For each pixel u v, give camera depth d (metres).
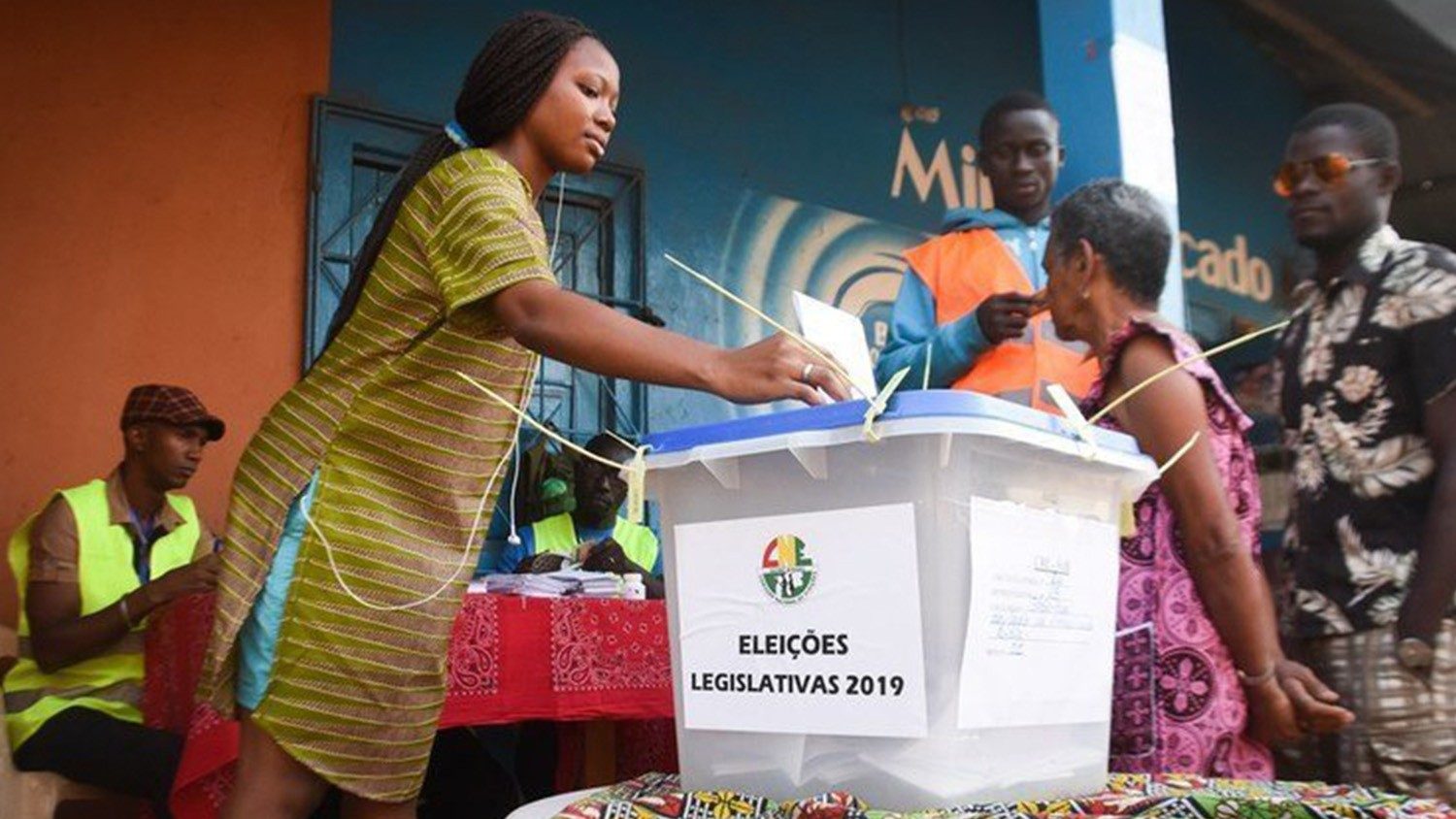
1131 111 3.36
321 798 1.69
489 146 1.72
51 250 4.46
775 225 6.02
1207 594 1.80
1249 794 1.25
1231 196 7.62
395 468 1.64
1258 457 2.46
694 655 1.30
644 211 5.61
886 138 6.48
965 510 1.15
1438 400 2.02
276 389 4.76
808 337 1.30
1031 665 1.22
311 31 5.00
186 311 4.64
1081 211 2.16
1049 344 3.65
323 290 4.88
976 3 6.95
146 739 2.94
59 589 3.35
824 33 6.36
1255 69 7.67
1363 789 1.32
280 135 4.89
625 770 3.53
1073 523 1.29
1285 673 1.83
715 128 5.93
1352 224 2.22
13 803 2.87
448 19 5.29
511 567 4.36
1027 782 1.22
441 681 1.72
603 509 4.47
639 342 1.35
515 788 3.46
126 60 4.67
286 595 1.62
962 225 4.06
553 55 1.69
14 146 4.46
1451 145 6.56
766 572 1.25
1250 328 7.61
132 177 4.62
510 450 1.74
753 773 1.26
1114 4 3.38
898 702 1.16
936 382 3.75
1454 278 2.04
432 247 1.56
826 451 1.21
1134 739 1.82
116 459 4.47
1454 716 1.99
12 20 4.51
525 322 1.43
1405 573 2.04
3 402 4.33
